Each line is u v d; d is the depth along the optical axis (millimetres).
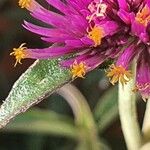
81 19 143
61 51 145
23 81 156
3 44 265
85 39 141
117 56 144
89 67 143
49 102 248
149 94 142
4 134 252
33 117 202
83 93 248
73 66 142
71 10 146
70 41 142
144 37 141
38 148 247
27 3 149
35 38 262
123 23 144
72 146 246
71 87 204
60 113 246
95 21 142
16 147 251
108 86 243
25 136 250
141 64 144
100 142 211
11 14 260
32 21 254
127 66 140
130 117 174
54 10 158
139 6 144
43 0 195
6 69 261
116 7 145
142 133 180
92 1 144
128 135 178
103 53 144
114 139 247
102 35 139
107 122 219
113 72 140
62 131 207
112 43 144
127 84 163
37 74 156
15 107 156
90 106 245
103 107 211
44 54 146
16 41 265
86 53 144
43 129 205
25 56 149
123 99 170
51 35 146
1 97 257
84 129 207
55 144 247
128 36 145
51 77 155
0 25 263
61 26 146
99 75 244
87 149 208
